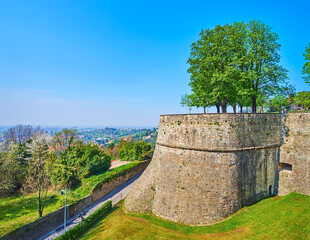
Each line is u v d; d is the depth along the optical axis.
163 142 25.75
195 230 19.52
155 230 20.12
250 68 26.78
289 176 22.22
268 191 23.20
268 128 23.45
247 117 22.36
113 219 24.17
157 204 24.28
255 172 22.39
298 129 21.97
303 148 21.23
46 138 39.84
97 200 34.84
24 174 37.41
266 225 17.14
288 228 16.02
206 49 28.52
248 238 16.31
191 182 22.08
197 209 21.17
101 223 24.38
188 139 23.19
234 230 17.92
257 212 19.58
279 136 23.92
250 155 22.27
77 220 28.33
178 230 20.00
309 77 26.27
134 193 27.19
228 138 21.58
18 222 26.11
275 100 33.50
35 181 34.91
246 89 24.83
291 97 37.78
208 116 22.42
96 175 40.53
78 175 40.06
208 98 29.50
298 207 18.20
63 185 37.25
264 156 23.03
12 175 37.09
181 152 23.47
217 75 25.38
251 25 26.34
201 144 22.28
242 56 26.34
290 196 20.38
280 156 23.58
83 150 43.91
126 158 56.44
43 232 24.72
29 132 76.94
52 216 26.23
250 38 26.03
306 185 20.56
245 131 22.14
